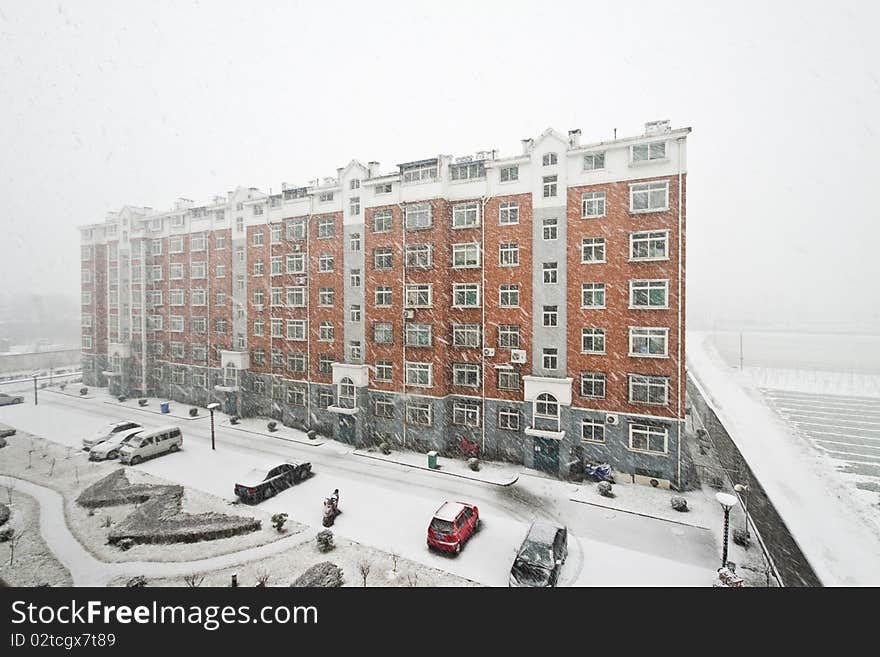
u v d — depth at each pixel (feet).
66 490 81.97
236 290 137.90
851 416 146.72
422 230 101.35
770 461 104.22
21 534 65.82
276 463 84.48
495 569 57.41
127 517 70.74
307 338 120.16
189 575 56.08
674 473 81.35
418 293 102.37
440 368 99.55
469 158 99.91
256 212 132.98
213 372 143.74
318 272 117.80
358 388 107.14
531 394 91.25
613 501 77.30
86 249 180.55
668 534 66.54
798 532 70.85
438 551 61.62
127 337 165.89
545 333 92.02
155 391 161.89
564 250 89.97
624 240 84.84
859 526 73.10
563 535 59.47
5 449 104.73
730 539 64.90
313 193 117.70
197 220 146.82
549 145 91.15
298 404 122.72
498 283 96.48
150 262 160.45
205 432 119.75
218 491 81.66
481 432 98.58
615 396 85.61
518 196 94.63
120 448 98.02
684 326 80.59
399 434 105.09
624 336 84.89
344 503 76.84
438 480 87.15
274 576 55.98
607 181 86.28
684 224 80.48
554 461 90.17
